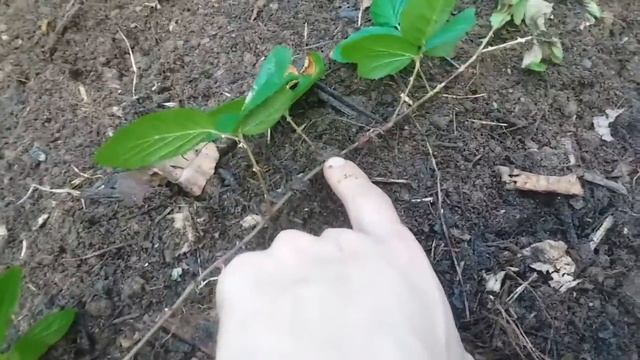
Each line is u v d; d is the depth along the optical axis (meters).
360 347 0.14
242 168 0.22
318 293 0.15
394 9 0.22
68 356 0.19
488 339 0.19
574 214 0.21
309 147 0.22
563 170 0.21
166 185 0.22
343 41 0.22
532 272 0.20
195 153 0.22
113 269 0.20
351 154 0.22
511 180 0.21
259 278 0.16
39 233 0.21
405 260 0.16
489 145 0.22
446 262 0.20
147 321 0.20
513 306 0.20
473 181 0.21
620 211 0.21
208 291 0.20
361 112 0.22
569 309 0.20
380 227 0.18
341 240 0.17
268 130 0.22
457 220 0.21
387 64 0.21
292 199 0.21
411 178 0.21
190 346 0.19
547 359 0.19
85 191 0.22
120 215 0.21
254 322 0.15
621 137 0.22
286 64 0.19
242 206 0.21
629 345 0.19
